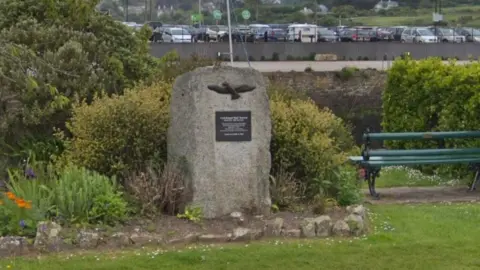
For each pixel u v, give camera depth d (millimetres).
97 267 8258
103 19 15672
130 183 10125
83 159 10781
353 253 8914
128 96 11203
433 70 15508
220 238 9312
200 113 9883
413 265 8562
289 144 11086
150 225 9508
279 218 9906
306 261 8609
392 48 48469
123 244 9039
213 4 80812
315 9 95188
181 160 10078
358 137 22969
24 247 8766
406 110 16125
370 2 112062
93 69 13516
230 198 9992
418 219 10719
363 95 37000
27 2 15578
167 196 9953
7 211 9109
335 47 48219
